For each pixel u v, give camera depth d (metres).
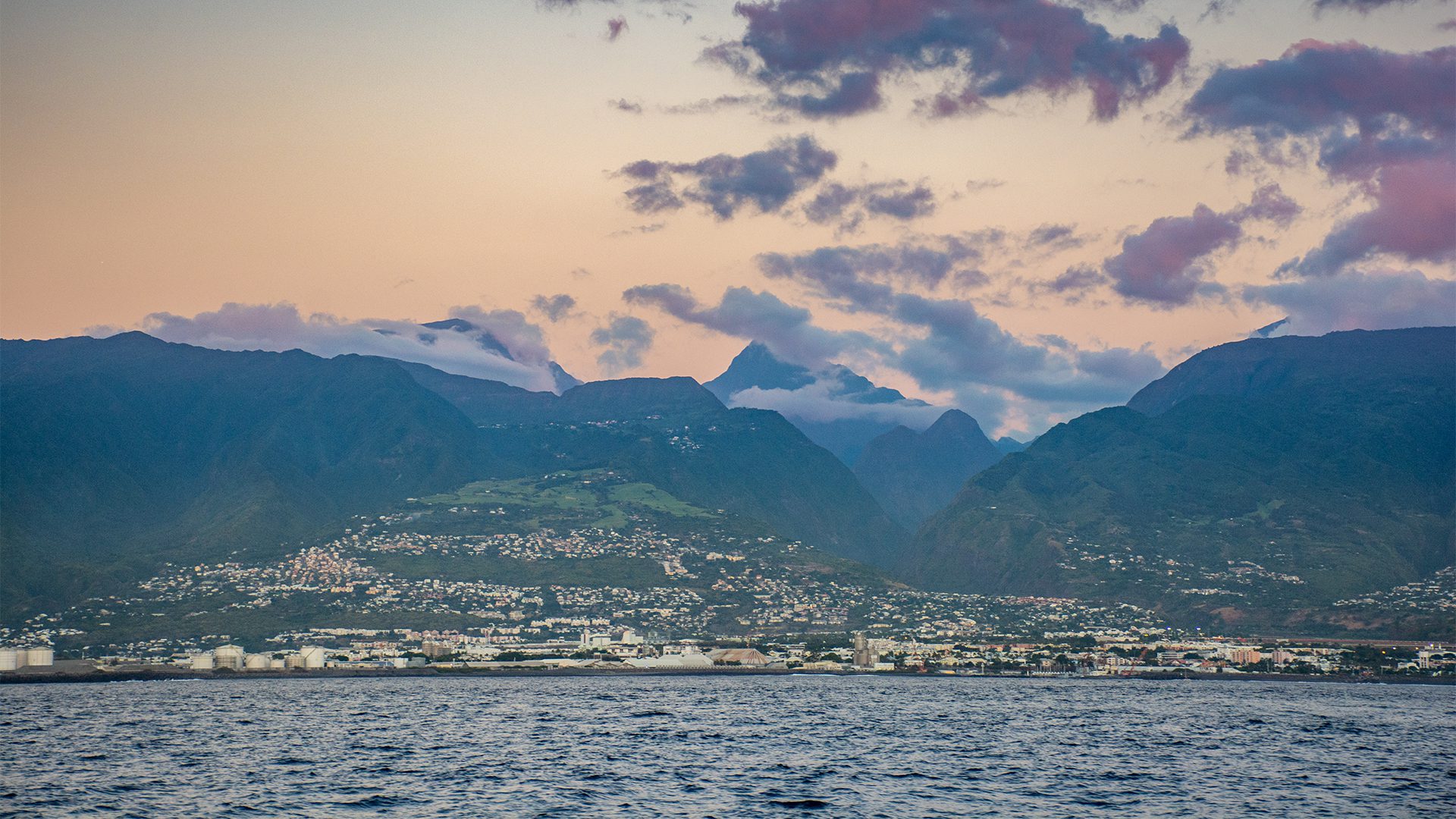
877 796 183.62
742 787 190.75
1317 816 172.88
